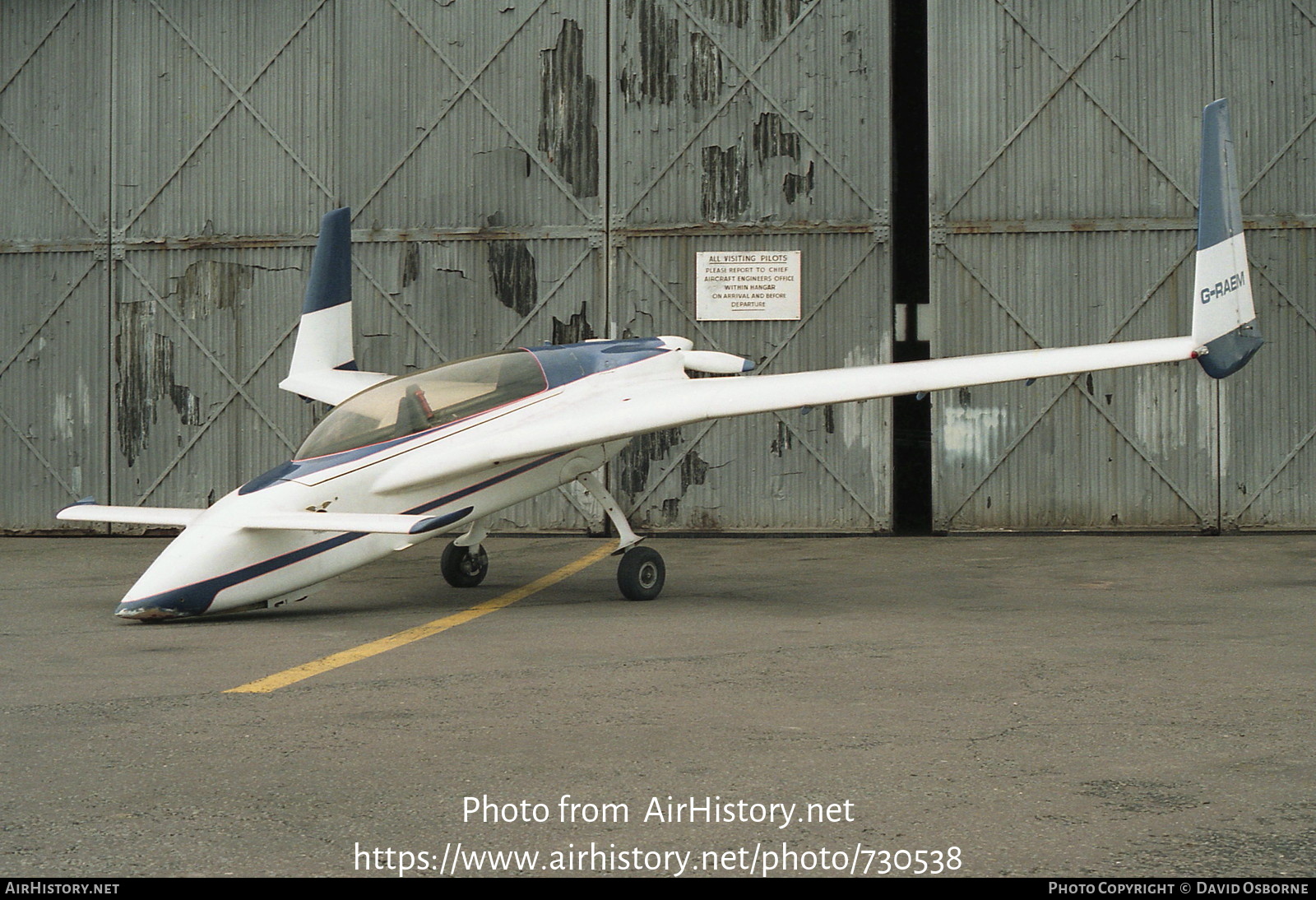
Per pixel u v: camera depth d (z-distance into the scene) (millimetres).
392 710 4551
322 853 3031
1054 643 6043
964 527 12414
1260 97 12266
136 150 13242
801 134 12562
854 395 7387
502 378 7988
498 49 12836
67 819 3293
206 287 13156
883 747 3969
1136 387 12234
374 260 13031
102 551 11750
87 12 13273
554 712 4508
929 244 12500
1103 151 12359
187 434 13203
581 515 12680
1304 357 12188
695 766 3760
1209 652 5727
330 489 6957
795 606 7559
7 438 13367
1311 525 12203
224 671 5348
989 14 12406
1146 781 3582
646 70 12695
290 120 13086
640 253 12750
